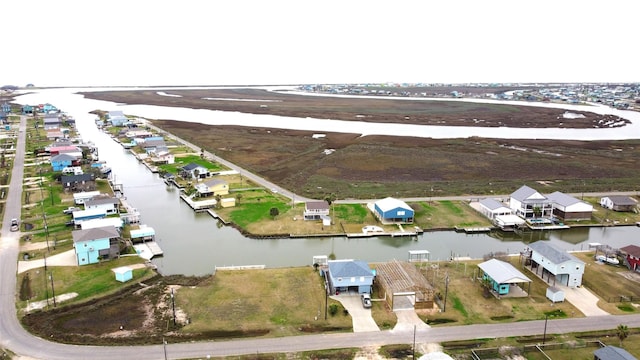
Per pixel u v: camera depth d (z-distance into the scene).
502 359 47.91
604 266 72.38
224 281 65.44
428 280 66.31
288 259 76.25
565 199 97.88
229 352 48.59
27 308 56.62
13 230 82.19
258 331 52.81
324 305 58.84
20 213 92.06
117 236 71.31
